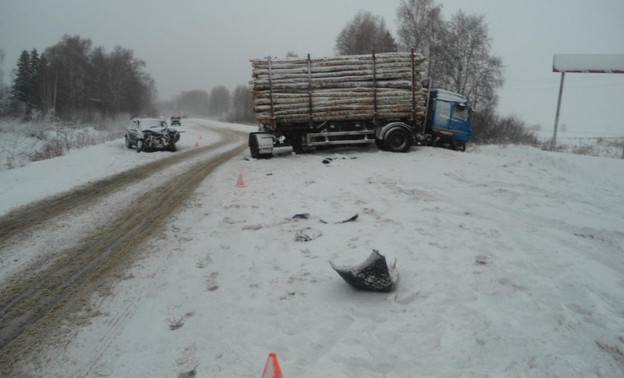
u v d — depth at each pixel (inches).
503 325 155.2
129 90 3287.4
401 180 431.5
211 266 220.5
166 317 170.4
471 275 196.4
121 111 3090.6
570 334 149.3
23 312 176.1
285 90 615.5
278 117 619.2
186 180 478.9
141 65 3592.5
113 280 206.5
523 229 266.5
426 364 134.9
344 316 165.5
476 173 473.7
